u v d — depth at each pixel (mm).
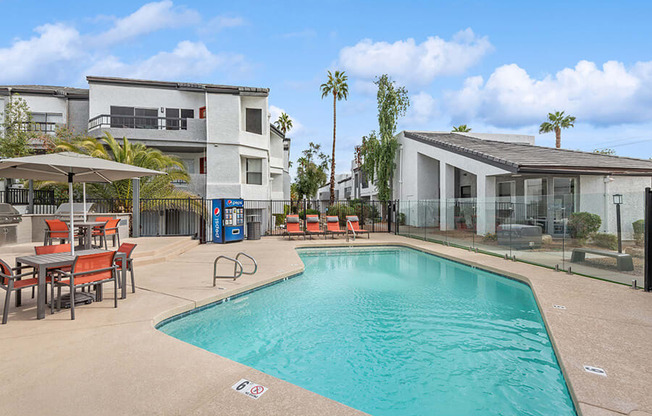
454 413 2975
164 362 3236
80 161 5672
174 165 17000
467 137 23000
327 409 2477
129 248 5848
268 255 10641
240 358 4059
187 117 19500
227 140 18109
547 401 3098
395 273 9086
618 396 2680
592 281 6895
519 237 9766
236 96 18312
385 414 2973
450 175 17766
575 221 8297
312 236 17312
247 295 6582
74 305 4820
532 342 4492
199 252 11305
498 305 6184
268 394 2682
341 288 7395
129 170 6168
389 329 5008
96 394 2648
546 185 16312
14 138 14531
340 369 3811
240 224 14797
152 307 5004
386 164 23719
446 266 10109
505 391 3307
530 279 7078
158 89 19031
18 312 4715
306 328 5047
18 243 9586
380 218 25375
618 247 7352
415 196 21234
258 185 19906
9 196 14812
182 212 17844
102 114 17375
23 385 2771
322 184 45969
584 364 3232
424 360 4016
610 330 4109
